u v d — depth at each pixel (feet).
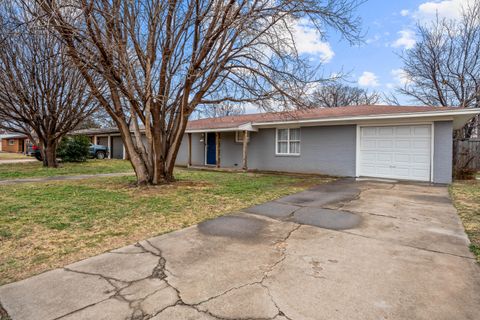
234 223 14.32
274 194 22.31
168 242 11.57
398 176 32.24
